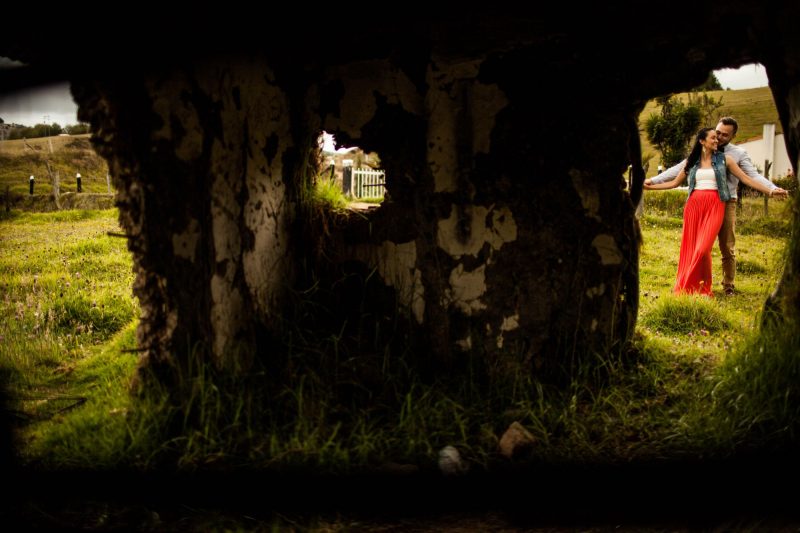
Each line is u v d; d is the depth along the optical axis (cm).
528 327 404
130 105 333
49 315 571
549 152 400
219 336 350
